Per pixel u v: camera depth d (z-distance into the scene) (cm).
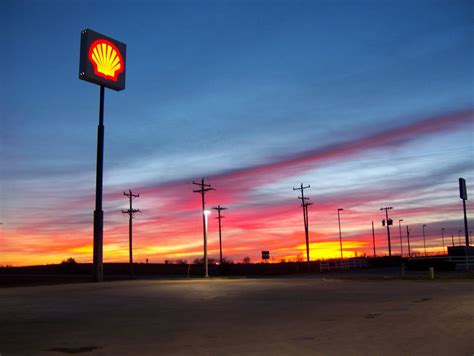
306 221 7312
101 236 4044
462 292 2378
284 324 1399
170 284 3575
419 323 1340
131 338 1216
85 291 2958
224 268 7388
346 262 7775
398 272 5541
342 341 1105
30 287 3300
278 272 7231
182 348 1073
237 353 1005
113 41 4347
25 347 1119
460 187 6694
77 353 1042
